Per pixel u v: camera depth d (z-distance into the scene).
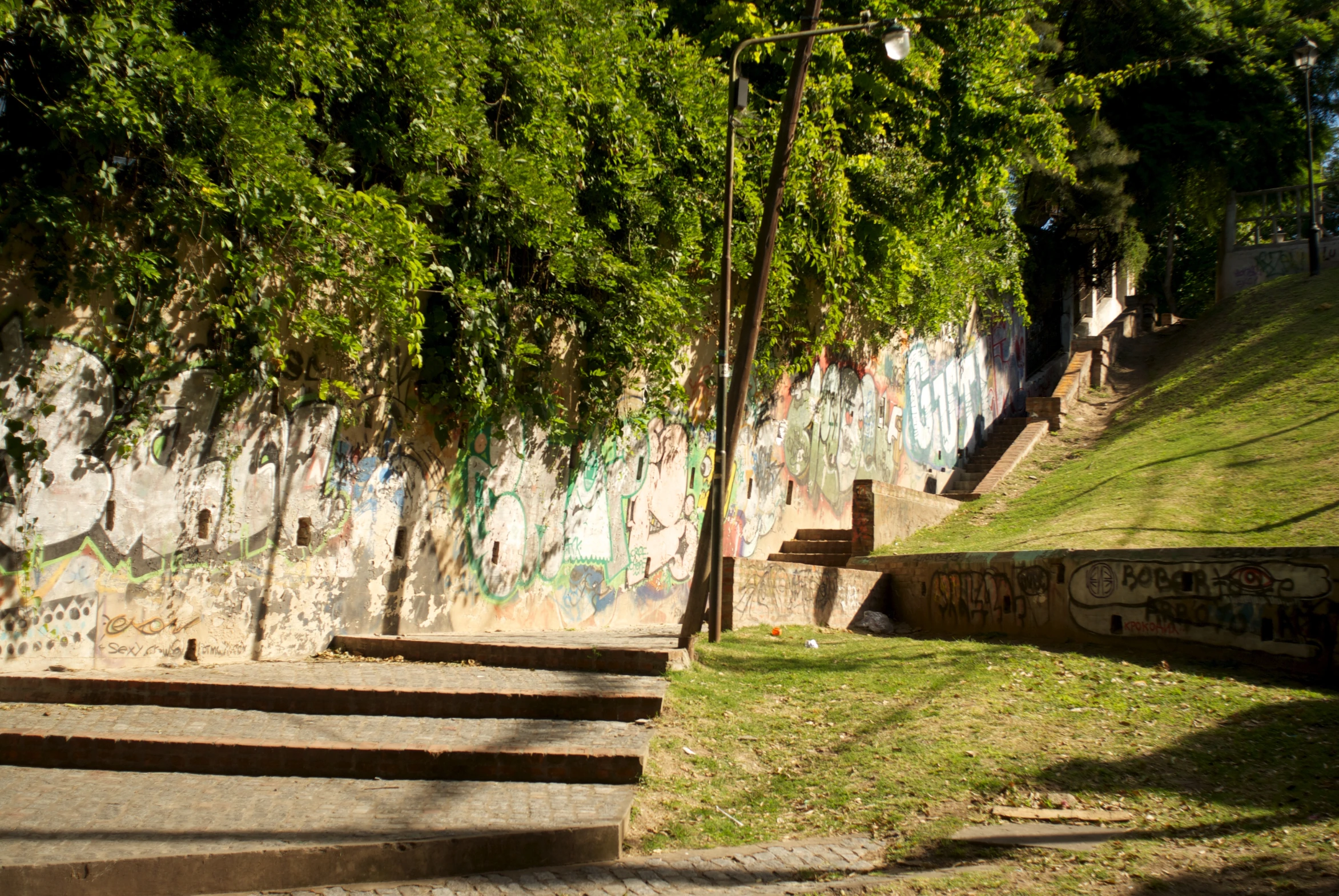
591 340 10.78
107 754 6.13
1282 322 19.27
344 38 7.63
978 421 22.47
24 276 6.65
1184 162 24.56
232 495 7.94
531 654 8.17
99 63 6.29
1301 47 21.38
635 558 12.34
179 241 7.34
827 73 13.47
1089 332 28.02
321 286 8.32
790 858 5.20
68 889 4.52
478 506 10.08
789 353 14.68
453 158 8.53
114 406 7.17
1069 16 24.28
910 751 6.47
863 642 9.77
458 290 8.39
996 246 19.23
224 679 7.19
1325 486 11.47
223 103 6.72
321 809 5.51
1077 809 5.55
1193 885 4.52
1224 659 7.89
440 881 4.94
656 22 12.35
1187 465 13.95
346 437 8.77
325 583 8.63
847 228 14.22
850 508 17.23
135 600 7.35
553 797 5.80
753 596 10.20
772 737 6.86
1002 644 9.24
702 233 11.77
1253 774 5.75
